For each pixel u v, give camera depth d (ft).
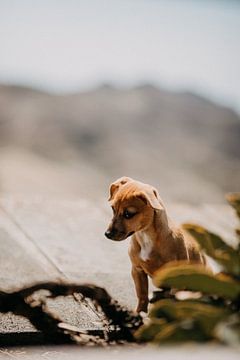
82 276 16.98
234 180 47.80
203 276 9.62
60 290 12.12
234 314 9.36
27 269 17.15
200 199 42.42
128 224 13.35
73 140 53.52
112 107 59.82
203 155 52.08
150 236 13.57
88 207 23.29
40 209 22.58
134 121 57.31
